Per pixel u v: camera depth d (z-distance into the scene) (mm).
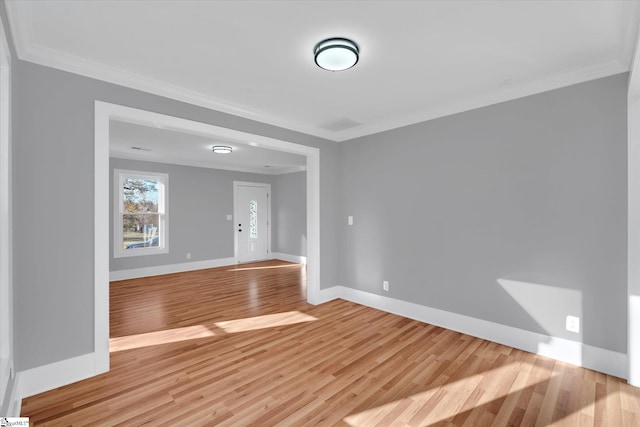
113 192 5562
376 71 2459
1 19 1485
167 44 2082
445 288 3277
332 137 4266
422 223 3467
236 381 2238
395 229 3729
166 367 2436
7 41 1687
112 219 5543
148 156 5820
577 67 2379
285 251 7914
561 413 1889
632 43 1997
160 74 2506
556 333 2574
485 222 2980
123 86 2508
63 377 2184
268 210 8031
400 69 2424
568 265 2520
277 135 3637
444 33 1950
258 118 3424
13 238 1979
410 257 3576
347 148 4285
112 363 2496
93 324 2320
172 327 3285
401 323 3406
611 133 2332
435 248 3355
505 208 2854
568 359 2510
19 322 2020
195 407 1938
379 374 2338
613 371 2314
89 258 2316
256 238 7785
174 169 6340
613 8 1698
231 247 7270
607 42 2035
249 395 2068
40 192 2117
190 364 2486
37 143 2109
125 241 5719
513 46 2098
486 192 2971
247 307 3980
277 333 3129
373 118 3604
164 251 6160
